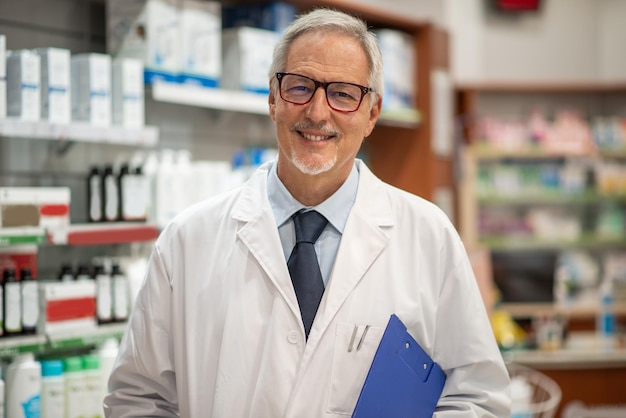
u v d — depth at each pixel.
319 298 1.82
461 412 1.81
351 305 1.82
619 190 6.43
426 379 1.84
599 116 7.09
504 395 1.87
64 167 3.06
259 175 1.99
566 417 4.34
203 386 1.84
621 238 6.54
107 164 3.23
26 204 2.59
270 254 1.84
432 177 4.55
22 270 2.64
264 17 3.62
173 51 3.09
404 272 1.88
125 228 2.86
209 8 3.24
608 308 5.05
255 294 1.84
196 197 3.21
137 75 2.91
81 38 3.17
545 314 5.36
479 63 7.27
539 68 7.43
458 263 1.90
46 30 3.03
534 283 5.59
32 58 2.58
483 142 6.41
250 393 1.79
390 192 1.98
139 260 3.05
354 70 1.75
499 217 6.65
